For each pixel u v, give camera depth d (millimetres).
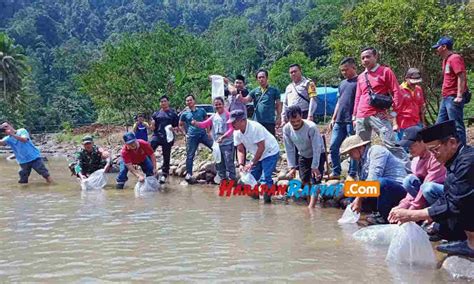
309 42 62906
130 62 30703
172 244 5137
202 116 10445
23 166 10227
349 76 7789
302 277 4090
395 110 7055
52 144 33750
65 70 91188
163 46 31000
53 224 6137
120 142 29922
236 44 88000
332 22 61656
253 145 7734
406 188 5539
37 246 5094
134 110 32406
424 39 14125
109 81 30875
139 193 8789
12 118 51875
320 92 21891
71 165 11727
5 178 11195
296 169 7863
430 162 5262
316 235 5523
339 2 63375
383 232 5168
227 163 9336
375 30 14516
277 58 67812
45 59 97062
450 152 4344
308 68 47219
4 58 52625
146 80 30688
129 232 5684
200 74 30203
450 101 7281
